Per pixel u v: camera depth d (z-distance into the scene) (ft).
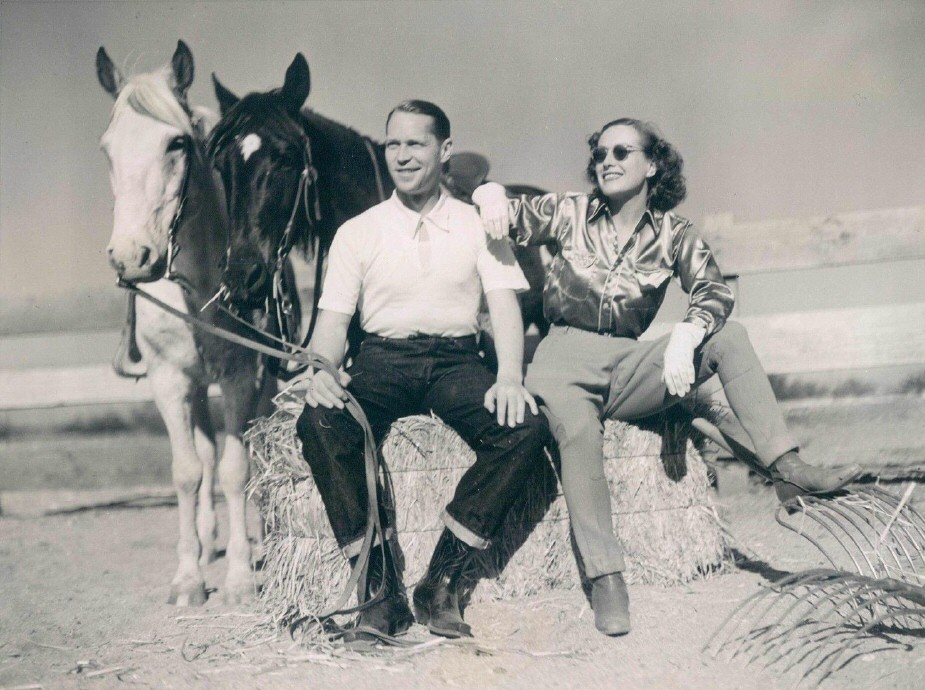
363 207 12.28
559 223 10.25
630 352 9.80
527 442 8.77
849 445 15.26
